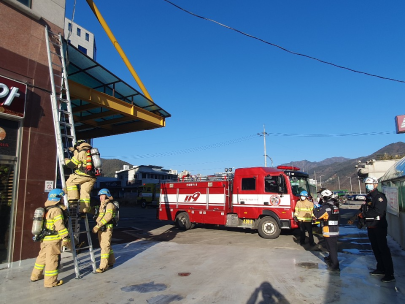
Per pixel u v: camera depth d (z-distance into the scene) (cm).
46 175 721
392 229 1110
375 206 582
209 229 1430
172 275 614
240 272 638
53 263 534
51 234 539
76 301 469
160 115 1441
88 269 654
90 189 641
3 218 641
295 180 1127
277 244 1004
